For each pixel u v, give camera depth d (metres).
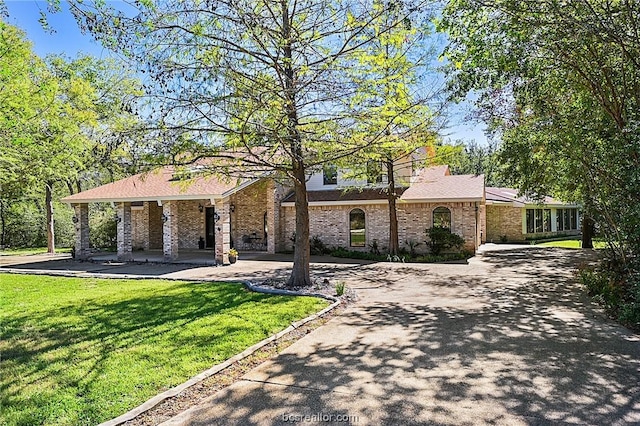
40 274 13.84
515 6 6.97
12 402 4.16
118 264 16.62
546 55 7.83
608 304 8.10
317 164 10.66
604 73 7.75
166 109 7.91
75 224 18.62
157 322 7.15
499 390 4.41
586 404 4.09
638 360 5.27
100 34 6.75
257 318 7.36
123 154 8.27
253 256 18.64
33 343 6.06
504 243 26.25
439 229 18.25
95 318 7.50
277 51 8.55
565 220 32.91
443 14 7.68
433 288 10.64
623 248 8.68
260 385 4.61
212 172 10.02
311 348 5.86
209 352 5.59
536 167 13.27
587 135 8.53
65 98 16.47
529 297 9.38
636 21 6.98
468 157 38.34
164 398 4.23
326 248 20.09
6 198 25.91
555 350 5.66
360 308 8.34
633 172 7.29
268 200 19.80
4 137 12.65
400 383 4.61
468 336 6.34
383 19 8.41
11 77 11.85
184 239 22.66
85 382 4.62
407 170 20.22
